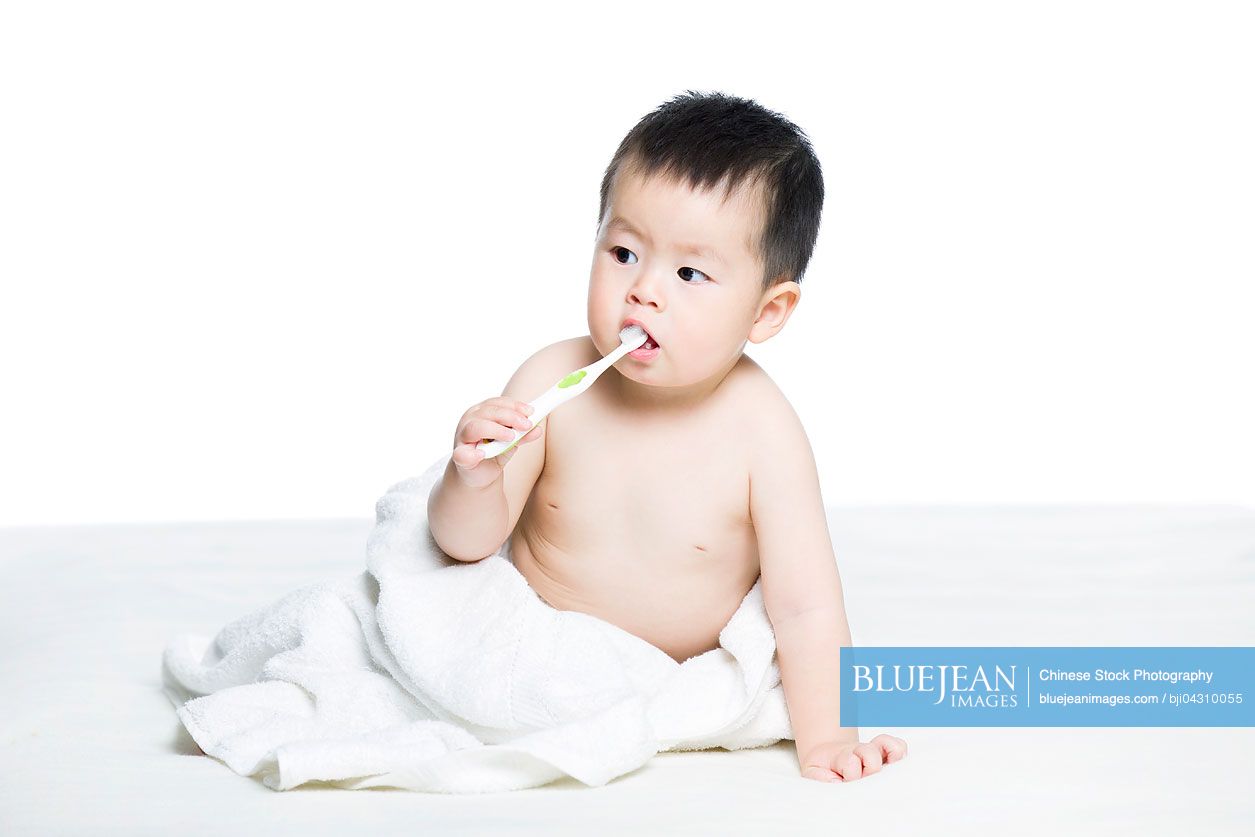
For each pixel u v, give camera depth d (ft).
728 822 5.67
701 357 6.68
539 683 6.54
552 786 6.17
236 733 6.51
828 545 6.95
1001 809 5.89
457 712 6.55
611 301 6.66
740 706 6.68
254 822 5.62
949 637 8.52
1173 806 5.96
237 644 7.29
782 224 6.77
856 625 8.76
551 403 6.61
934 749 6.77
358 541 10.77
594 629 6.90
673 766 6.54
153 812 5.73
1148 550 10.46
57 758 6.42
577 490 7.09
